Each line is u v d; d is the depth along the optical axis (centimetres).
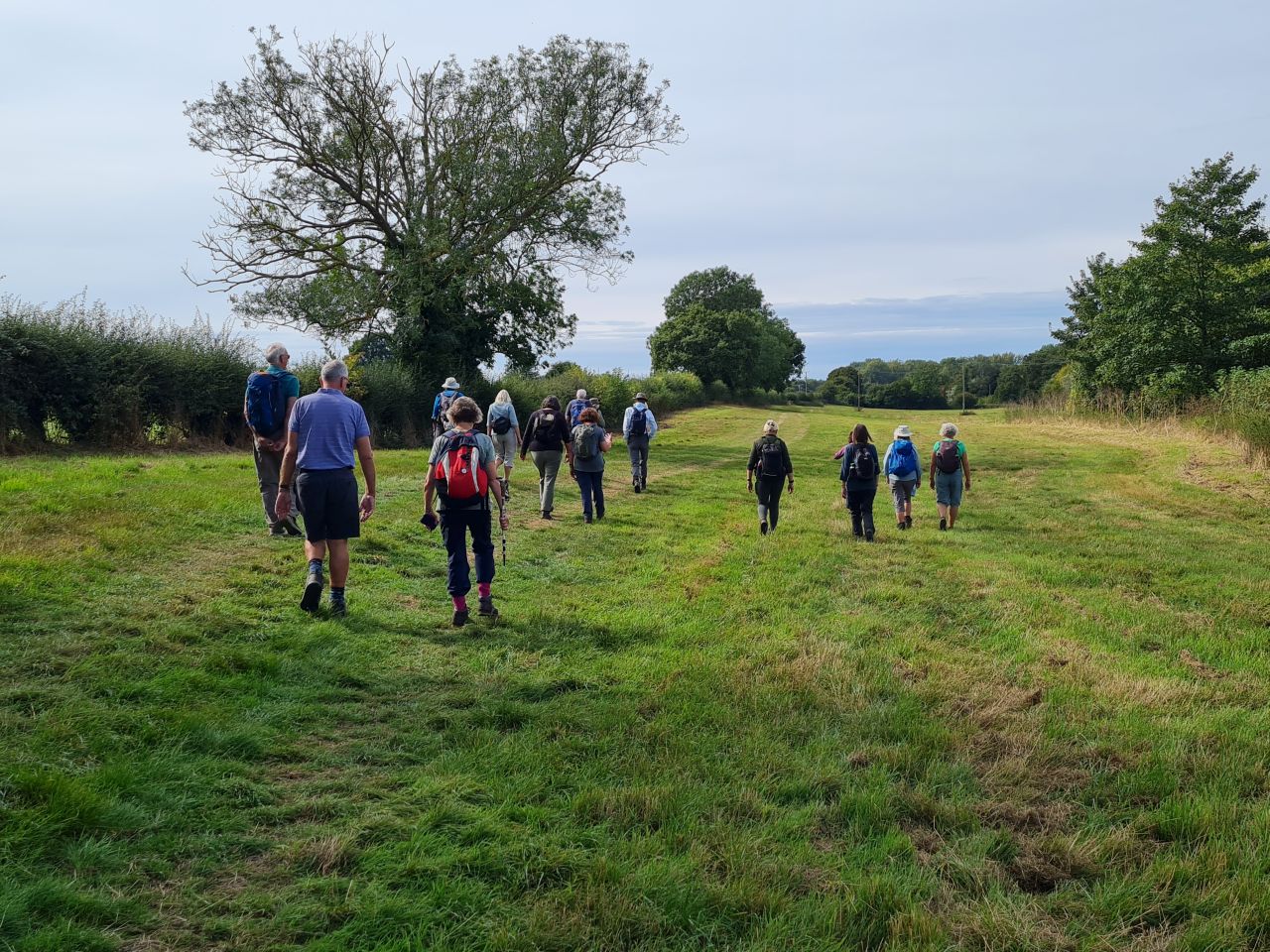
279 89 2831
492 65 3072
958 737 468
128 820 328
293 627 608
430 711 488
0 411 1606
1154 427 3150
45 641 511
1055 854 351
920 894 319
